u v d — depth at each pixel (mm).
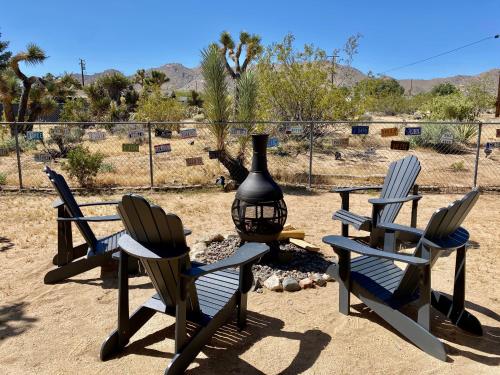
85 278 4652
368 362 3148
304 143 14727
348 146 15477
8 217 7082
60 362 3143
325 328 3615
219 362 3148
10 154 14398
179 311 2855
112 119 27609
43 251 5438
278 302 4059
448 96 20859
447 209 2971
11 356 3209
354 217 5141
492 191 9242
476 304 4062
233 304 3467
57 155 14086
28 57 19469
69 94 28891
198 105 44844
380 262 4145
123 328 3246
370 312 3887
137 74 50688
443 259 5234
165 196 8758
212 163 11922
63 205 4570
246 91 10109
